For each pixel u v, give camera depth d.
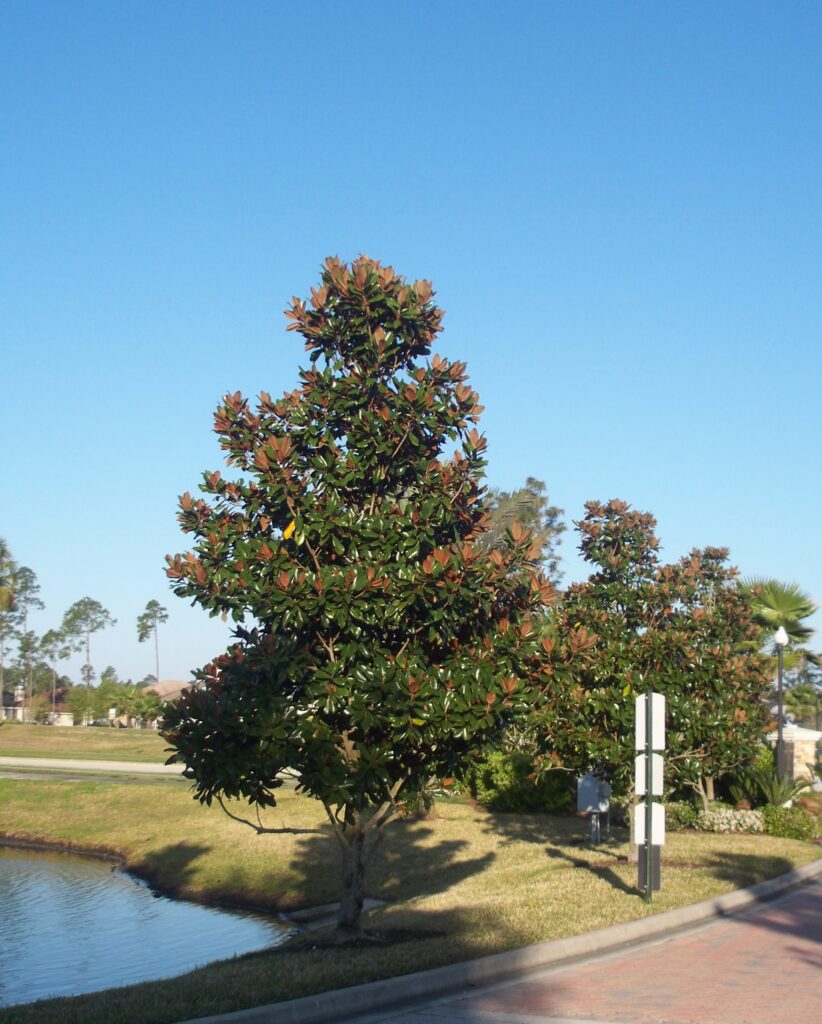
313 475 10.54
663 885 13.17
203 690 9.81
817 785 28.55
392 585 9.78
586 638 11.13
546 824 23.19
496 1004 7.91
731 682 18.11
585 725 15.87
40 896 19.25
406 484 11.01
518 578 10.73
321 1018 7.49
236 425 10.62
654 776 12.31
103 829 26.77
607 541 18.02
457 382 10.93
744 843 18.17
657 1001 7.93
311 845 21.06
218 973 8.70
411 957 9.01
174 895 19.27
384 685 9.62
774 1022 7.30
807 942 10.36
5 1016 7.27
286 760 9.37
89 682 121.44
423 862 18.52
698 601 20.00
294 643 9.85
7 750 51.78
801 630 28.88
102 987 12.16
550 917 10.94
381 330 10.66
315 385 10.64
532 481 50.78
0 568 79.31
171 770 39.50
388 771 10.30
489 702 9.70
